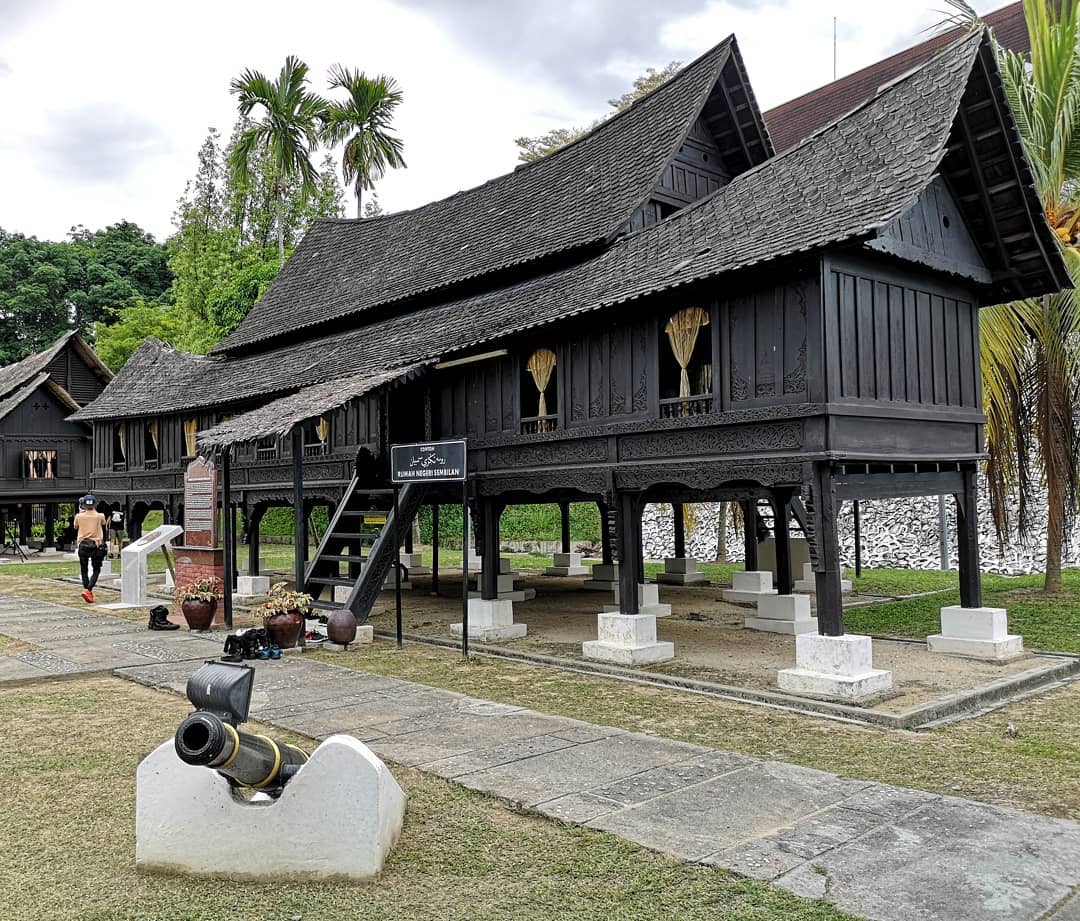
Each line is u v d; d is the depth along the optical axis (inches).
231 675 181.6
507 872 182.4
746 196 421.7
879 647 440.8
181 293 1720.0
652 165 545.6
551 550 1173.7
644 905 167.2
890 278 366.9
